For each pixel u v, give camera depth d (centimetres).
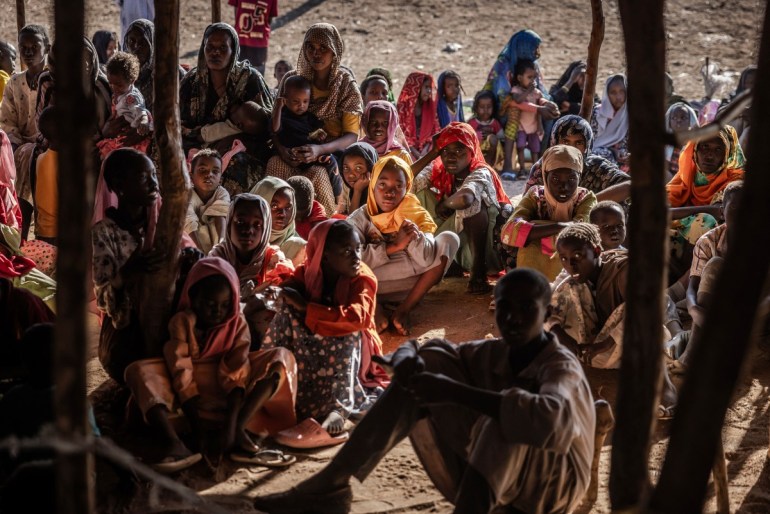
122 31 1172
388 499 401
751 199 223
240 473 418
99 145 691
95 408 470
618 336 493
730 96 1042
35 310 439
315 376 463
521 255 604
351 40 1597
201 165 595
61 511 234
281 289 458
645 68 250
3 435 338
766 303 374
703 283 513
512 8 1742
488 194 637
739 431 461
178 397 429
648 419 266
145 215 455
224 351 434
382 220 584
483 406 333
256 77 716
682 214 617
